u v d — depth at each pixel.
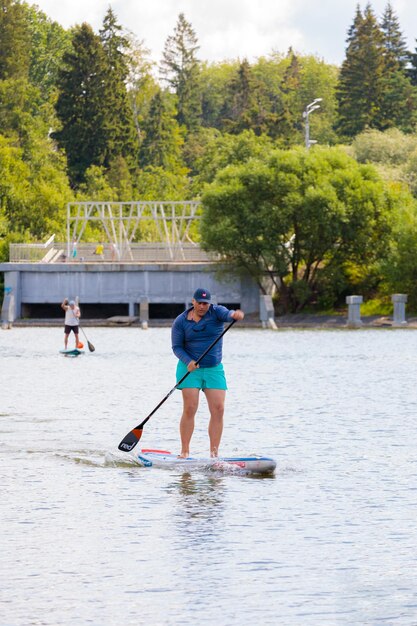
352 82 173.75
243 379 38.69
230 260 91.81
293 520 15.62
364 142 131.00
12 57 168.25
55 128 163.00
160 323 91.56
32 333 80.00
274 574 13.01
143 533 14.88
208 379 20.00
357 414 27.56
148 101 187.50
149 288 93.00
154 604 11.94
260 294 93.12
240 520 15.62
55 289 93.94
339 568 13.25
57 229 123.62
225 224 87.75
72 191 143.00
